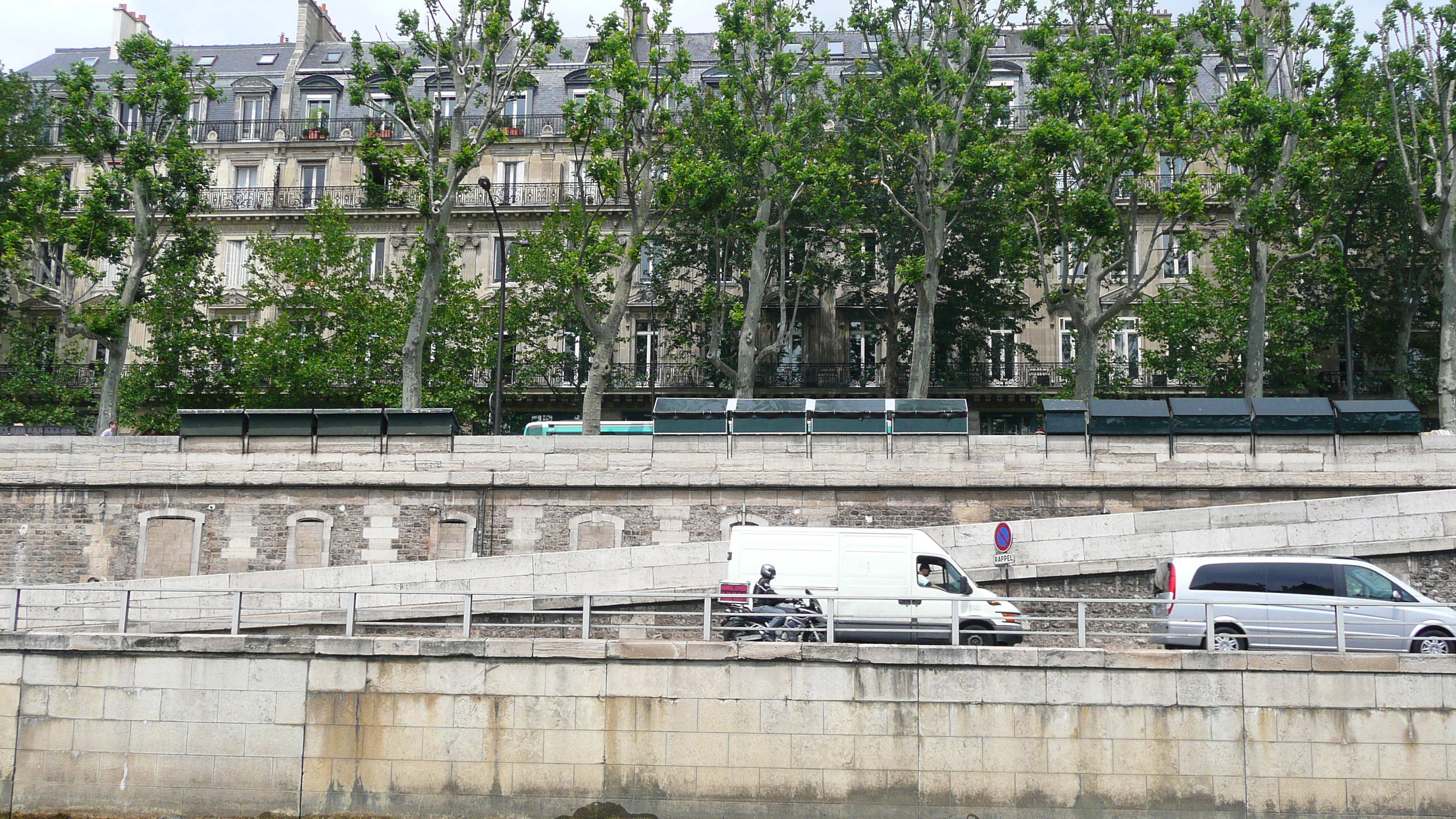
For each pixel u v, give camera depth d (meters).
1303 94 30.97
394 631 19.78
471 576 20.25
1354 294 33.31
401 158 29.83
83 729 16.33
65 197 33.31
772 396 45.09
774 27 34.66
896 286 43.16
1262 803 15.29
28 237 35.22
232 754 16.14
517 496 25.88
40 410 42.59
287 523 26.11
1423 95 34.66
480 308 42.09
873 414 25.59
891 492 25.09
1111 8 31.88
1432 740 15.23
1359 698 15.40
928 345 33.16
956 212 37.22
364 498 26.12
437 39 30.70
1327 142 29.31
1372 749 15.29
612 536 25.55
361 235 48.03
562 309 41.91
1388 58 31.55
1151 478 24.48
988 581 20.58
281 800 16.00
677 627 16.23
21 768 16.27
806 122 34.38
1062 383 44.22
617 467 25.75
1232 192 29.36
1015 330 43.00
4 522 26.44
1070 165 29.77
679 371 44.84
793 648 15.89
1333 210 36.53
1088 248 29.91
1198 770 15.41
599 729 15.91
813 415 25.67
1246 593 17.41
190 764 16.16
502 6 30.52
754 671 15.92
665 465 25.64
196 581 20.34
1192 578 17.69
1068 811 15.41
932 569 18.20
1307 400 24.80
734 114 32.69
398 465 26.08
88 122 32.50
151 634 16.48
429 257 29.98
